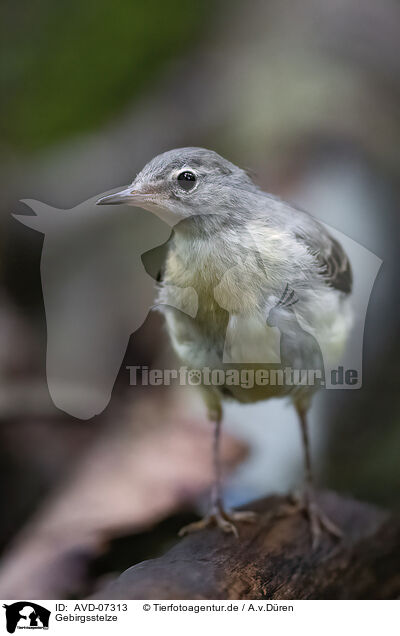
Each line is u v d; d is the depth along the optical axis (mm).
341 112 2467
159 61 2867
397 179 2264
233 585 2035
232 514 2068
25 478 2121
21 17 2777
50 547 2088
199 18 3023
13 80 2744
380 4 3143
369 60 2883
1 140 2658
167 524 2102
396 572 2062
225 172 2041
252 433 2137
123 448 2129
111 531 2094
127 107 2750
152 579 2033
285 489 2113
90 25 2799
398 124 2535
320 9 3100
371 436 2139
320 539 2064
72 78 2771
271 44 2973
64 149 2617
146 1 2848
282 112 2473
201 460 2125
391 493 2113
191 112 2645
